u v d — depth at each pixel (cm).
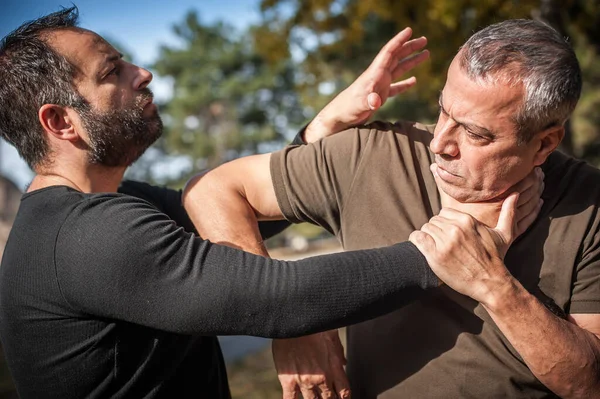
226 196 189
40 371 173
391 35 809
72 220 165
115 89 195
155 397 177
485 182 162
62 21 198
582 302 165
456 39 447
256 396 596
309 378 185
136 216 163
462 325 170
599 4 471
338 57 793
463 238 156
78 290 160
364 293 153
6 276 175
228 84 3306
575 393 157
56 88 187
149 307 155
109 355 167
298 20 544
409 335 176
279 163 188
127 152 202
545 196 173
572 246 165
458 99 154
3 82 189
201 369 195
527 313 153
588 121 1119
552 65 150
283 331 153
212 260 158
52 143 192
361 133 188
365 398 186
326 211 186
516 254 169
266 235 224
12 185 1177
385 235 178
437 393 172
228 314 153
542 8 406
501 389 168
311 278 152
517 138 155
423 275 156
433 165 171
